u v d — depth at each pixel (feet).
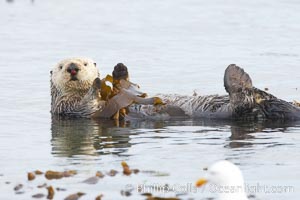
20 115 117.50
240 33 202.90
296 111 109.50
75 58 119.96
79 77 116.98
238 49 177.27
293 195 75.51
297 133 101.81
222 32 205.16
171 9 252.83
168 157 90.17
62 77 117.60
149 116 114.62
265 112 110.22
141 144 97.25
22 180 81.97
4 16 238.89
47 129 108.06
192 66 155.53
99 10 252.21
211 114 112.57
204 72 148.87
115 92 115.55
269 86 134.82
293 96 126.31
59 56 171.32
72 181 81.15
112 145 97.19
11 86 138.21
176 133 103.40
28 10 252.83
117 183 79.97
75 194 75.66
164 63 159.53
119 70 115.14
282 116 109.81
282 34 200.03
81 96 119.03
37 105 124.77
